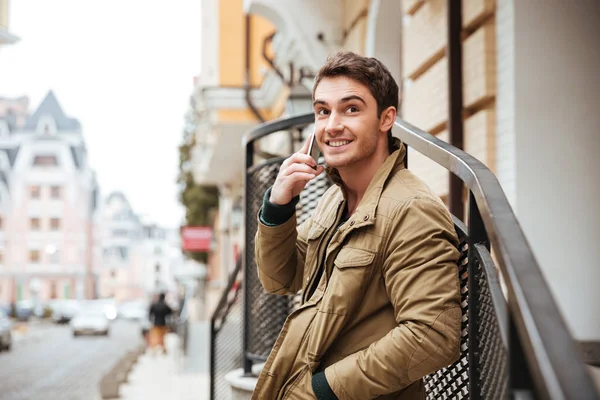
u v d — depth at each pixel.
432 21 6.34
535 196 4.93
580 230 4.94
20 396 14.40
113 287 127.69
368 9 8.63
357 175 2.07
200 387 14.24
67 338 39.94
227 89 15.81
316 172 2.18
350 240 1.94
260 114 15.22
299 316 2.00
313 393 1.90
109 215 131.88
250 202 4.60
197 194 35.91
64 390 15.54
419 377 1.78
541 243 4.90
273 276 2.32
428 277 1.79
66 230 102.75
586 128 5.00
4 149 107.00
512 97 5.01
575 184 4.96
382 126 2.05
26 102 134.25
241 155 20.52
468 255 1.95
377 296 1.91
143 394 13.11
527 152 4.96
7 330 29.83
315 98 2.06
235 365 6.08
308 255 2.15
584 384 0.97
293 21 9.80
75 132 107.88
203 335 19.75
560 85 5.02
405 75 7.17
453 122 5.69
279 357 1.99
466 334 2.16
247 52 15.42
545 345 1.06
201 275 32.75
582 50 5.04
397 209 1.88
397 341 1.77
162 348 24.50
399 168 2.04
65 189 103.44
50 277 102.06
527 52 5.03
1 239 101.56
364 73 2.00
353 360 1.83
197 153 26.61
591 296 4.90
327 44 9.81
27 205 102.75
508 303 1.27
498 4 5.23
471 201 1.93
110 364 23.14
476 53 5.43
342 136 2.01
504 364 1.51
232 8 16.03
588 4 5.06
